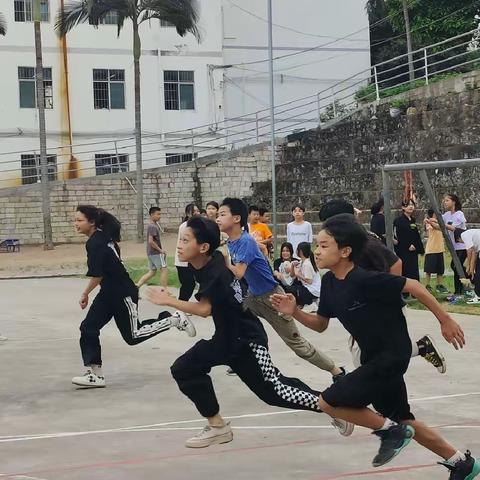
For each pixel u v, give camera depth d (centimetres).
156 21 3900
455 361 985
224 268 601
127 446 650
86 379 874
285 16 4178
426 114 2758
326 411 496
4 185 3738
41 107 3225
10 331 1308
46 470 590
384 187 1482
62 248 3281
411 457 606
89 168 3834
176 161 3938
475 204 2477
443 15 3841
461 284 1550
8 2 3731
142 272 2266
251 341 607
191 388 621
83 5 3169
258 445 645
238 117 3919
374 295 482
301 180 3200
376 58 4397
